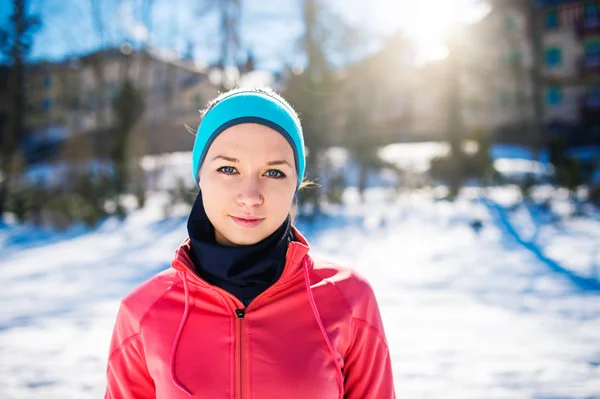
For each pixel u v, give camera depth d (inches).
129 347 47.4
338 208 498.6
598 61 1042.1
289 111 48.1
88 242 403.2
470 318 186.7
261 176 43.9
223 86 524.1
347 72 700.0
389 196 544.4
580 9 1066.7
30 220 498.3
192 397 42.6
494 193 546.9
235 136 43.7
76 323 191.2
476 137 564.4
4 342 169.8
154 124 831.1
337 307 47.1
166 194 633.6
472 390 127.0
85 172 607.8
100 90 763.4
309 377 43.4
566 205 462.3
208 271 45.6
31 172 831.1
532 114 956.0
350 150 585.3
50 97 1041.5
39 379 139.2
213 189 43.8
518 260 293.4
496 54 979.3
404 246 347.3
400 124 1042.7
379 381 48.7
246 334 44.5
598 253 298.4
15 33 656.4
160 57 818.8
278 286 46.0
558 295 217.8
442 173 593.3
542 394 124.3
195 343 44.5
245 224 43.2
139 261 325.7
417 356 149.9
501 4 1024.2
